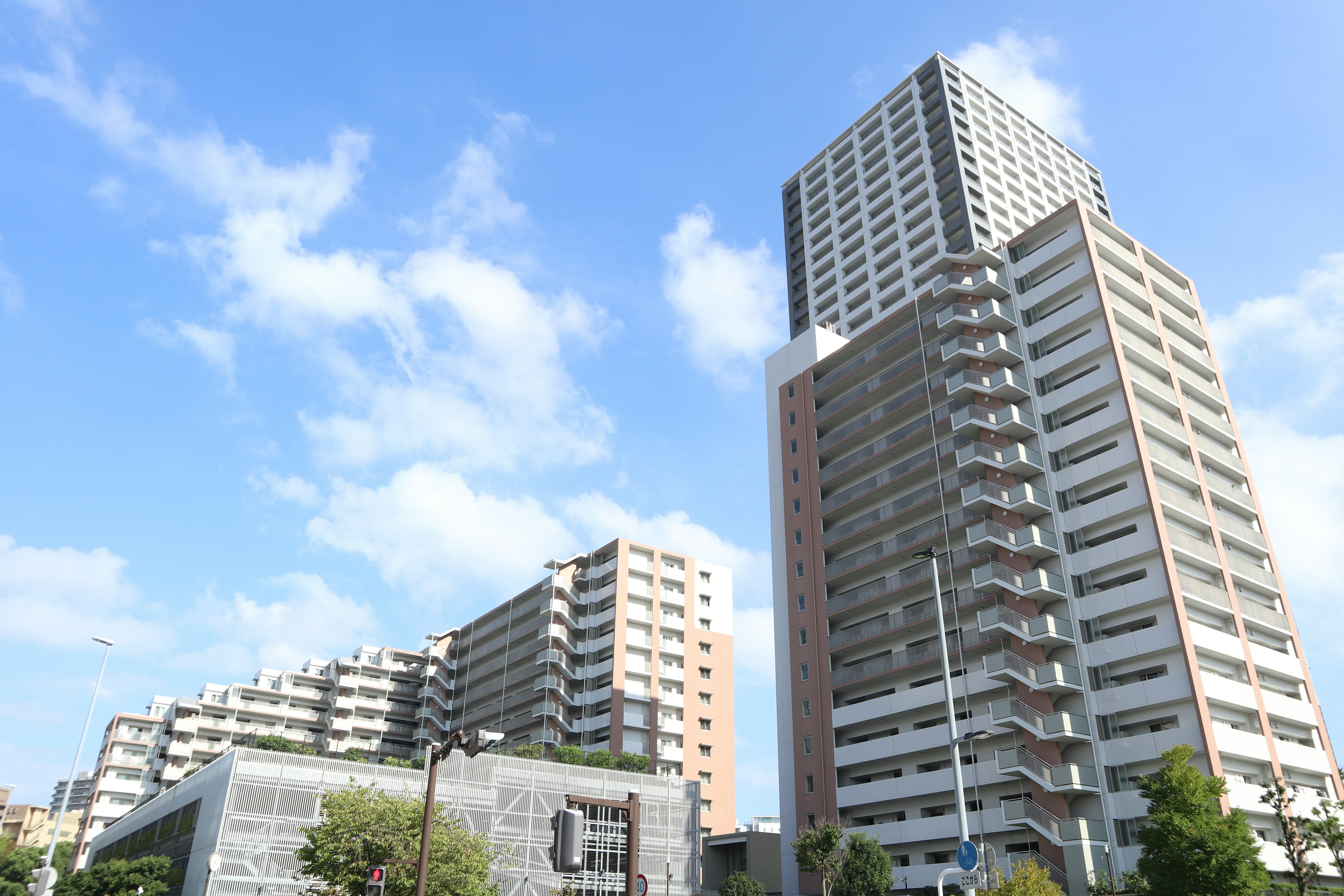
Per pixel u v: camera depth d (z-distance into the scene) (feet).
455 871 120.78
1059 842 173.88
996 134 371.76
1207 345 246.06
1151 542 189.47
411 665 435.94
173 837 207.72
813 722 242.37
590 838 207.31
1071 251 230.27
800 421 284.61
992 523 214.07
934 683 219.82
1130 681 186.60
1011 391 226.58
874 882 182.50
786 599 264.11
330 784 180.55
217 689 410.72
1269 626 202.59
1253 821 173.58
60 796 524.52
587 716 330.95
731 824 331.77
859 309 345.92
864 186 378.12
